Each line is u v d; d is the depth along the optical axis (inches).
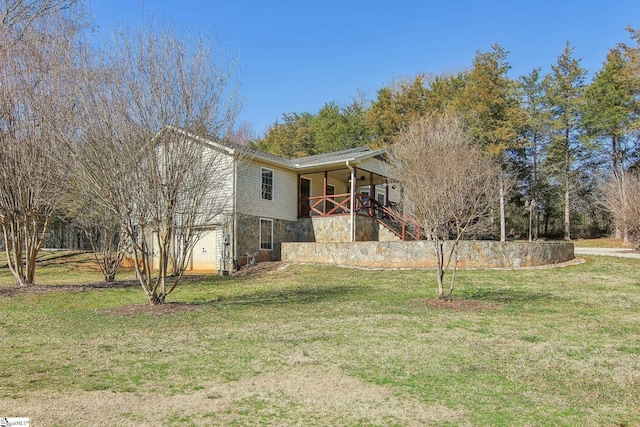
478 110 1094.4
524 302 378.3
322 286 480.1
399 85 1542.8
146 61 334.6
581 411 160.6
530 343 253.9
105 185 320.8
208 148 364.2
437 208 377.4
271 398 168.1
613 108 1102.4
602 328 290.2
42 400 161.5
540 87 1268.5
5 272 658.2
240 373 197.5
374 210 814.5
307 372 199.8
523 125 1144.2
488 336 268.7
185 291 462.9
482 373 201.6
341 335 268.7
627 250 824.9
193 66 350.0
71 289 459.2
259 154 685.3
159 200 337.1
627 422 151.3
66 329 284.7
